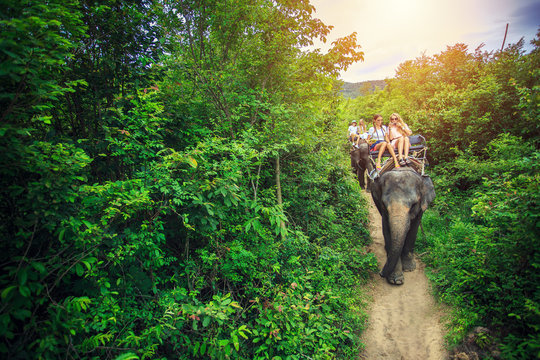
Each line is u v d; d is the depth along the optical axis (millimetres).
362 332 3938
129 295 2799
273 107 4305
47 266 2178
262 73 4719
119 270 2783
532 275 2998
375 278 5070
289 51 4605
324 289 3996
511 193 3369
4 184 1934
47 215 2020
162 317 2664
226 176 3158
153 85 3516
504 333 3100
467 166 7047
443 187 7480
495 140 7141
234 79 4277
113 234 2502
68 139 2756
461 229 5074
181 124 3680
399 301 4441
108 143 2994
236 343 2639
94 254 2438
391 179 4863
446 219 6484
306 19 4629
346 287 4492
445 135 8945
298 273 4008
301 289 3635
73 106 3230
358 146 8461
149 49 3408
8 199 1984
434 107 9438
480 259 3736
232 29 4309
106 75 3133
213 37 4504
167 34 4195
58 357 2066
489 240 3662
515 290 3100
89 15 2914
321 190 6539
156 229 2799
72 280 2492
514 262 3188
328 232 5500
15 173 1901
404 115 11828
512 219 3236
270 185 5184
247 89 4570
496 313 3303
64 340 2070
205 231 3279
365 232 6449
